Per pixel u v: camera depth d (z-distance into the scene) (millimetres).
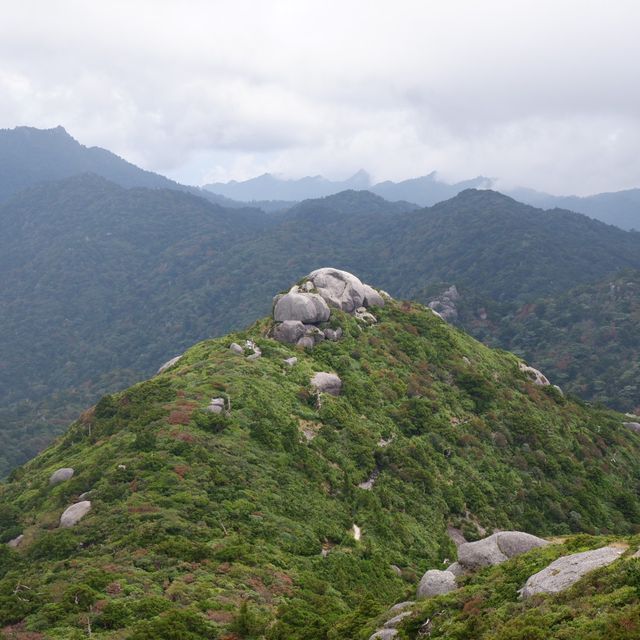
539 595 25594
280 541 49094
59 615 33875
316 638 32781
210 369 78688
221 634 33250
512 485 76875
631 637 19891
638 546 26938
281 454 63188
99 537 45250
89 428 74812
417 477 70125
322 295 100250
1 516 55156
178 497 50250
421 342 102188
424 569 55781
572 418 102625
